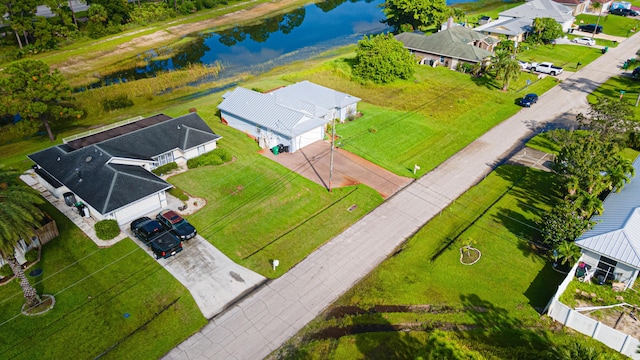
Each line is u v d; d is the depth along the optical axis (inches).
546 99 2778.1
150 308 1278.3
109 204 1546.5
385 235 1589.6
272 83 2935.5
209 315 1261.1
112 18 4101.9
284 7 5206.7
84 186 1644.9
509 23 3853.3
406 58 2967.5
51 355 1138.7
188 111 2534.5
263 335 1205.1
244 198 1770.4
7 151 2161.7
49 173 1760.6
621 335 1142.3
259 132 2214.6
